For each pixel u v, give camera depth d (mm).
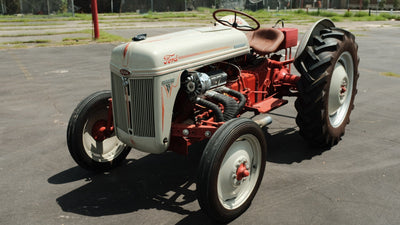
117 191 3391
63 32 15766
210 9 33531
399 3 36156
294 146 4375
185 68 3094
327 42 3969
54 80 7684
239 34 3754
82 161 3539
